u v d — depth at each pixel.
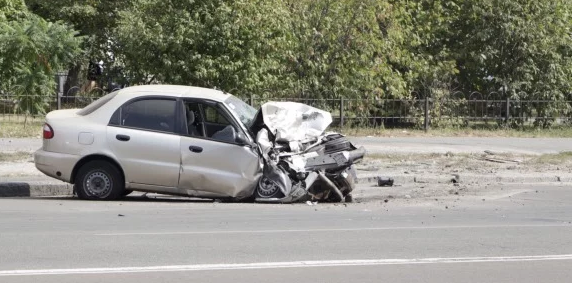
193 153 17.30
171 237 13.27
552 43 38.97
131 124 17.47
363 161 25.75
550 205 18.36
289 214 16.30
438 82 37.78
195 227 14.40
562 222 15.59
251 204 17.75
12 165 22.47
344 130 34.06
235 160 17.39
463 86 39.81
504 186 21.94
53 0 46.09
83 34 46.91
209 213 16.28
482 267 11.20
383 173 23.09
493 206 18.12
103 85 40.03
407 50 38.38
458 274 10.73
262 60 33.81
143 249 12.17
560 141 32.38
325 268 11.00
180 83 33.09
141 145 17.31
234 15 32.69
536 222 15.57
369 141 30.69
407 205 18.12
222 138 17.44
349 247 12.59
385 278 10.44
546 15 39.03
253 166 17.50
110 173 17.47
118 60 39.56
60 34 35.09
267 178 17.75
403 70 38.59
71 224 14.55
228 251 12.11
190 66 32.84
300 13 35.53
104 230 13.91
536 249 12.61
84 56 46.19
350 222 15.29
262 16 33.09
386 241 13.17
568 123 38.75
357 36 35.84
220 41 32.69
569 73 39.41
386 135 33.50
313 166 18.05
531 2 39.06
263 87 33.91
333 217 15.98
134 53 33.25
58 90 41.03
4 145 26.23
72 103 32.28
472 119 37.25
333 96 35.62
